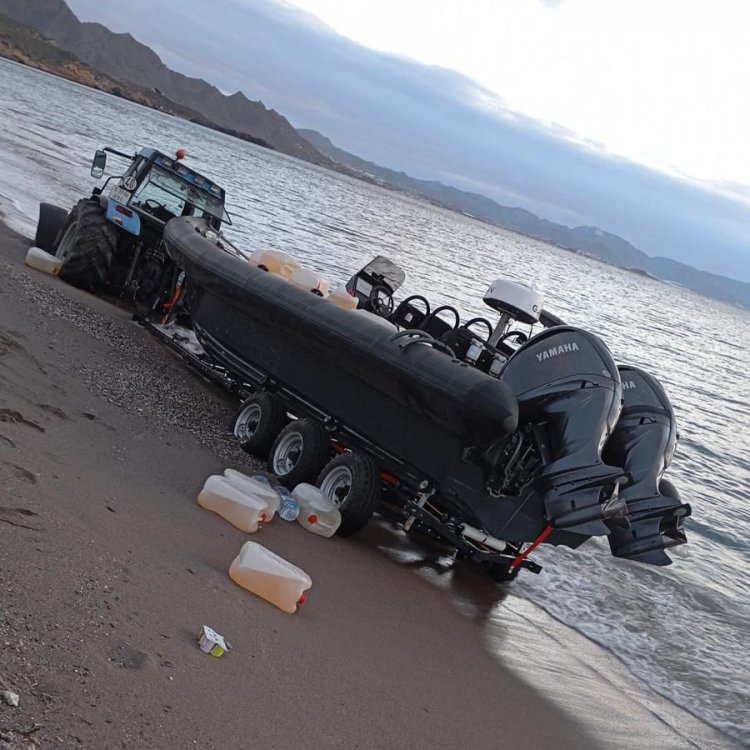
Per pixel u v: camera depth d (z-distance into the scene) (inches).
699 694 284.5
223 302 379.9
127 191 505.0
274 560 211.8
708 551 490.6
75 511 197.3
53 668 134.2
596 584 371.2
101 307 472.7
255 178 3016.7
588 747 214.7
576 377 271.4
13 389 267.7
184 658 158.6
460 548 298.2
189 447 305.6
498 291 342.6
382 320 325.7
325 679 183.6
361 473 285.9
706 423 1027.3
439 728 188.4
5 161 1000.2
